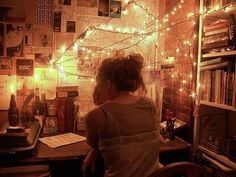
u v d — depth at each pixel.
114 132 1.18
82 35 2.23
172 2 2.29
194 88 1.99
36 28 2.13
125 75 1.28
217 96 1.74
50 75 2.19
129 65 1.30
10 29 2.09
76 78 2.24
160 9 2.40
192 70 2.01
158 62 2.43
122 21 2.32
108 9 2.28
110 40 2.30
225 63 1.67
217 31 1.75
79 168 2.04
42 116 2.10
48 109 2.13
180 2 2.17
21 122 2.07
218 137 1.95
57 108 2.13
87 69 2.26
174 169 1.05
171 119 2.07
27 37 2.12
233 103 1.58
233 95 1.59
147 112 1.30
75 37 2.22
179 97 2.20
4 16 2.07
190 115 2.03
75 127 2.18
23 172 1.79
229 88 1.63
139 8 2.35
